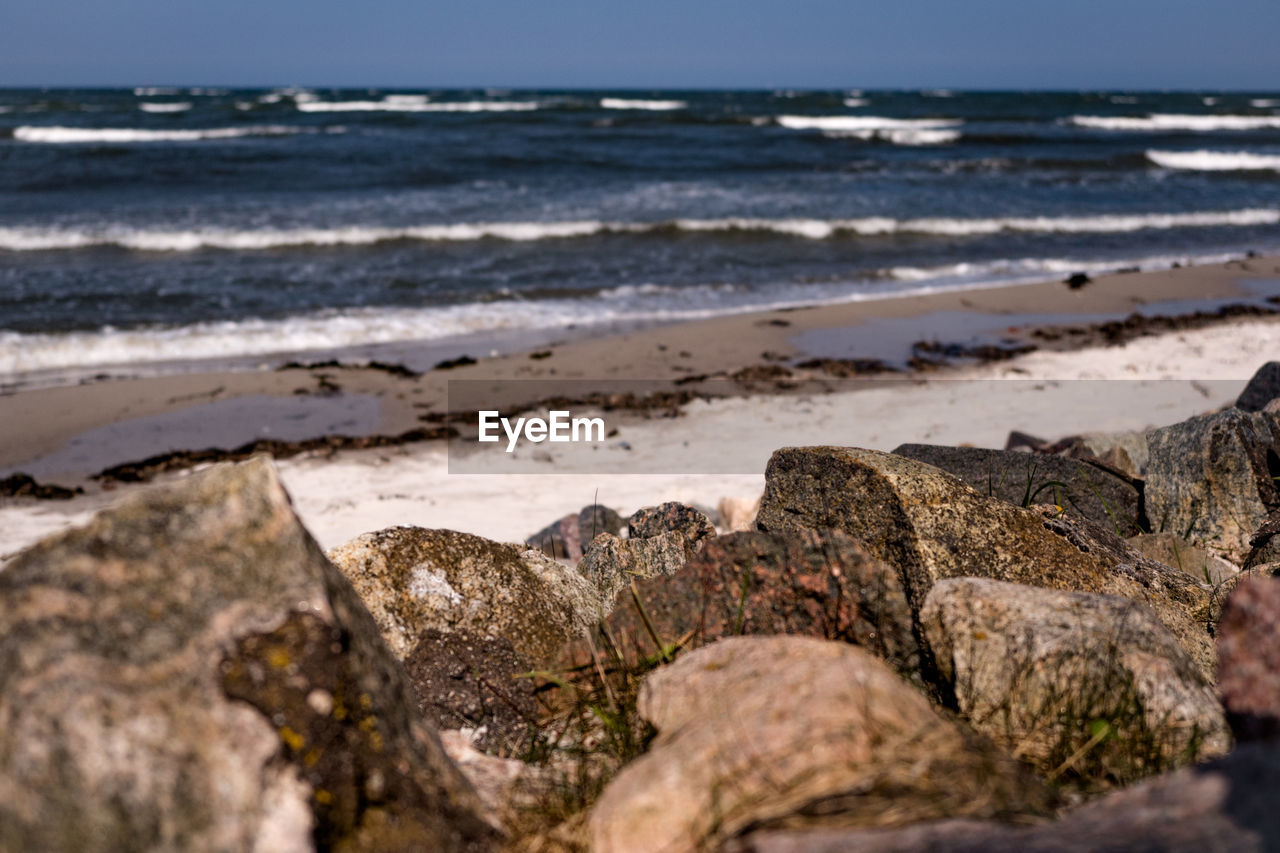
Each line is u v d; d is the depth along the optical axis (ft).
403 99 275.80
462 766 8.18
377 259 57.47
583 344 42.32
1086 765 7.76
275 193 81.10
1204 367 38.58
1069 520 12.96
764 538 9.88
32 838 5.30
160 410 34.12
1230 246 67.05
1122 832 5.29
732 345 42.24
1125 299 50.72
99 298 46.60
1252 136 162.30
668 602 9.92
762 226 67.46
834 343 42.57
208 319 44.21
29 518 25.99
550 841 7.02
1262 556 15.01
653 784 6.42
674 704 7.77
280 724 6.06
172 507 6.79
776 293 51.85
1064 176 103.96
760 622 9.57
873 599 9.27
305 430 32.78
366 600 10.34
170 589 6.34
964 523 11.33
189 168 93.81
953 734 6.74
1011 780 6.42
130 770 5.51
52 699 5.57
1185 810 5.38
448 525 24.81
